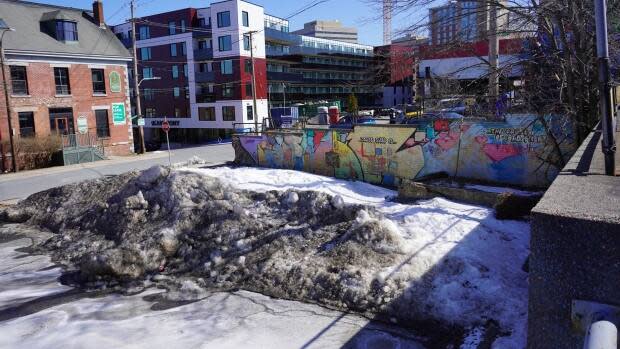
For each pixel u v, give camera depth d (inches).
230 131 2314.2
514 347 210.5
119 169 1109.7
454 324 242.1
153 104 2559.1
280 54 2637.8
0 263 427.2
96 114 1425.9
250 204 443.5
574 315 117.5
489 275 271.3
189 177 494.6
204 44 2374.5
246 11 2266.2
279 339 246.1
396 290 271.7
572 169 173.5
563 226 117.6
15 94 1217.4
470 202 437.1
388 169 625.3
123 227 456.8
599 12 157.3
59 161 1251.2
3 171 1149.7
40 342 262.4
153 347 247.1
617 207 121.0
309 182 590.6
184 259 380.2
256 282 321.4
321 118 1354.6
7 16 1285.7
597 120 422.9
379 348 230.7
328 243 344.2
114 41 1498.5
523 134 506.6
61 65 1317.7
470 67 493.7
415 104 675.4
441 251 298.8
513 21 444.1
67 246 463.2
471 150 548.7
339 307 275.7
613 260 111.8
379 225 331.6
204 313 287.7
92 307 311.4
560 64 437.7
